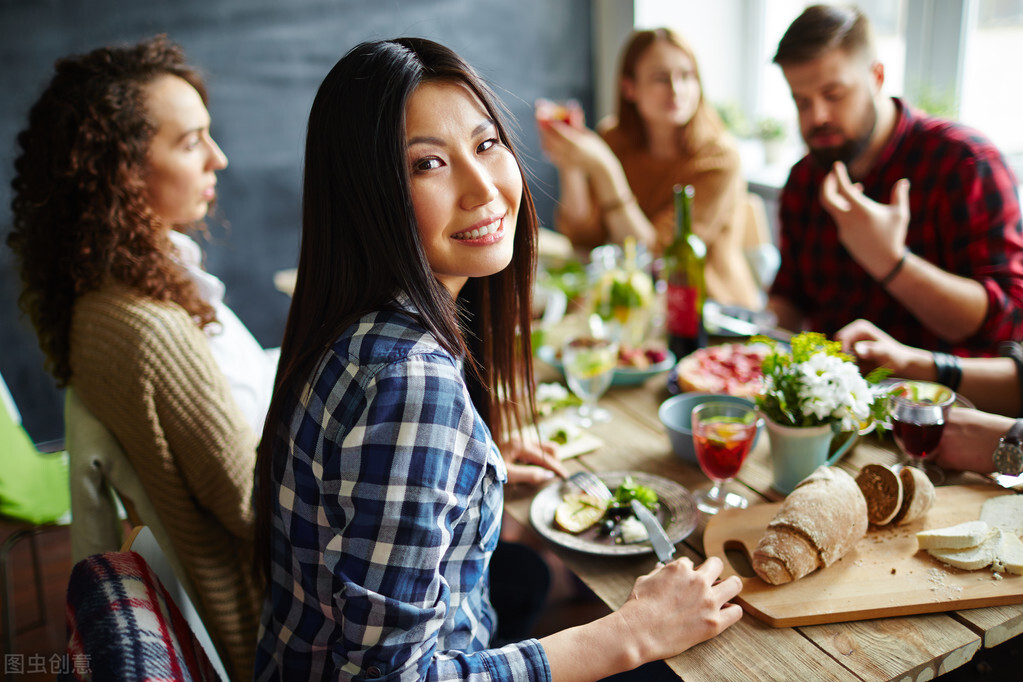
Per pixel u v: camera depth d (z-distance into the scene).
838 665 0.78
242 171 3.29
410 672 0.73
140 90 1.18
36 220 1.17
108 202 1.14
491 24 3.61
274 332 3.51
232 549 1.21
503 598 1.34
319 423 0.76
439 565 0.79
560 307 1.97
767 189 3.20
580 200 2.82
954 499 1.03
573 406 1.50
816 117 1.66
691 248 1.60
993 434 1.08
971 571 0.88
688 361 1.54
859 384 1.06
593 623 0.81
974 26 2.59
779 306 1.97
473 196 0.78
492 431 1.07
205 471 1.14
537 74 3.78
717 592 0.85
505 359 1.04
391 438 0.72
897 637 0.81
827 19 1.61
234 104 3.21
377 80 0.74
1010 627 0.82
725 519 1.03
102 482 1.14
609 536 1.05
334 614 0.81
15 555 2.36
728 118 3.55
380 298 0.79
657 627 0.81
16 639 1.92
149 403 1.10
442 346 0.78
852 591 0.87
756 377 1.44
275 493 0.83
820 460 1.10
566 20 3.76
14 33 2.78
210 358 1.16
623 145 2.75
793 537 0.88
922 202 1.69
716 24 3.61
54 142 1.15
